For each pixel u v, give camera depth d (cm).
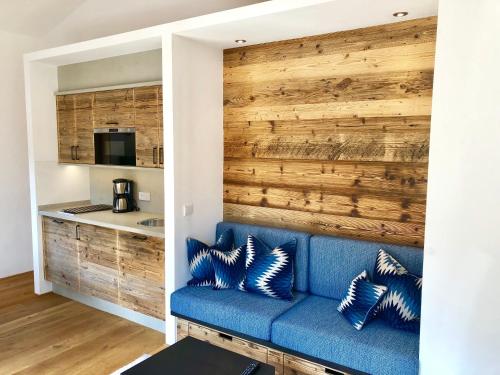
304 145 318
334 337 229
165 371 200
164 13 394
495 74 177
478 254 186
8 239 473
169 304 312
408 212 278
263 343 256
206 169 343
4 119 458
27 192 488
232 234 334
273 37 310
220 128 356
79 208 426
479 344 189
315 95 309
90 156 407
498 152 179
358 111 291
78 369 280
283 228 332
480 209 185
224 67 353
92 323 354
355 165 296
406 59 270
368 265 273
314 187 316
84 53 370
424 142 268
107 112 386
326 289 289
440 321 198
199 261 312
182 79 311
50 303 398
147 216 391
